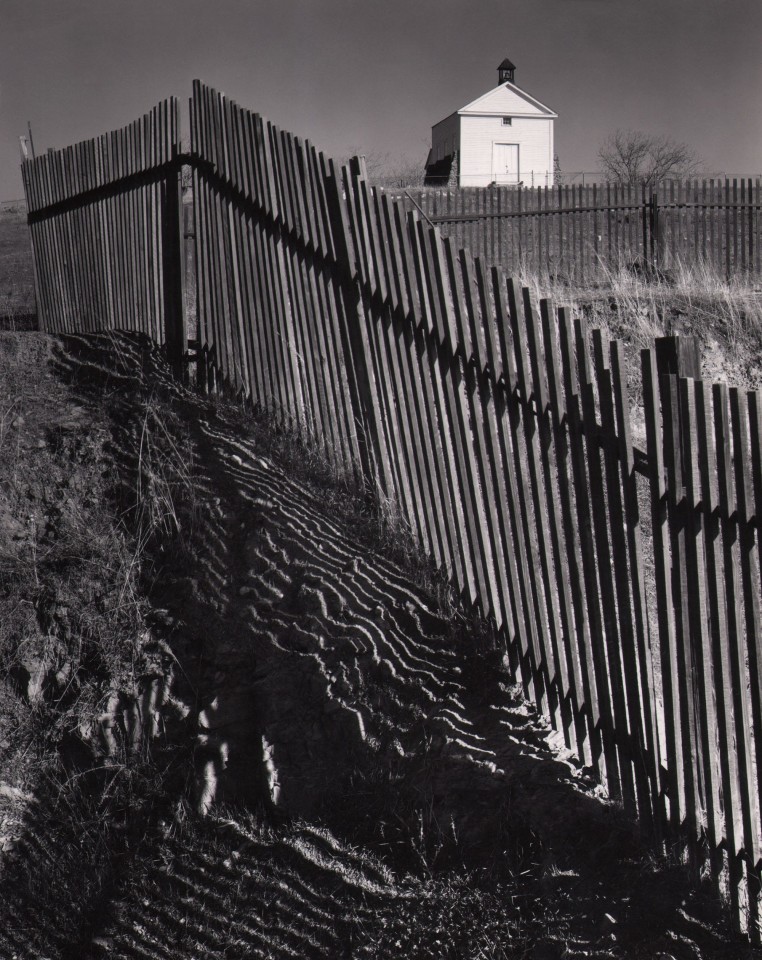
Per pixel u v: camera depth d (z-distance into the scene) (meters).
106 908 4.07
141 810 4.35
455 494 4.16
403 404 4.46
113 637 4.94
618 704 3.25
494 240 10.17
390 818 3.72
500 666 3.98
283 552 4.99
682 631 2.89
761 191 9.79
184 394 6.55
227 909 3.79
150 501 5.47
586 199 9.94
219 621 4.82
